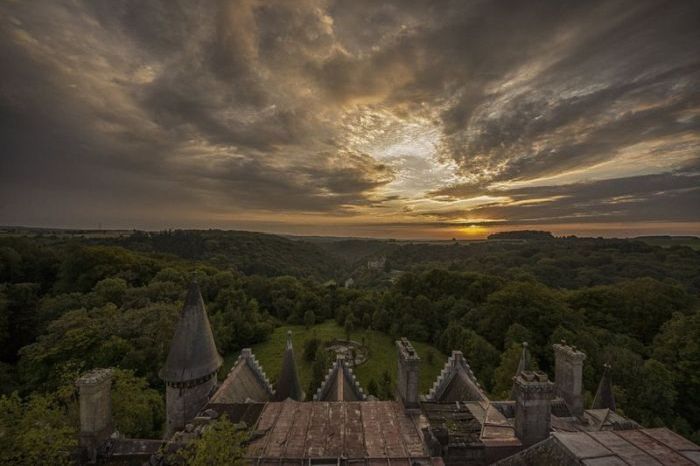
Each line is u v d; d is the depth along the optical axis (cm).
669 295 7281
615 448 1209
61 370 4312
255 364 3388
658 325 6900
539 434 1720
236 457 1547
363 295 10831
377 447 1725
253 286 10869
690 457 1153
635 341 6316
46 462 1752
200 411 2089
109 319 5353
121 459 1816
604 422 2097
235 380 2906
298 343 8512
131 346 4856
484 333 7375
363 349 7975
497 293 7656
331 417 2002
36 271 9012
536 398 1714
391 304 9519
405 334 8500
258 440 1783
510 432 1853
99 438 1866
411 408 2028
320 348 6906
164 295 7481
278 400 3130
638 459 1149
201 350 2419
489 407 2161
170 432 2358
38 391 4241
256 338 8581
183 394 2358
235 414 2047
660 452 1182
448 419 1981
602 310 7475
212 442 1466
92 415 1855
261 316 9500
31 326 6166
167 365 2373
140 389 3775
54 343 4844
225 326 7906
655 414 4488
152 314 5550
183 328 2409
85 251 8681
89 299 6862
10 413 2258
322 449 1705
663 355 5612
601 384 2767
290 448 1711
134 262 9394
